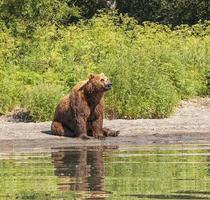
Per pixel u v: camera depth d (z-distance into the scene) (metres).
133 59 26.95
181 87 28.75
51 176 13.05
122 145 18.75
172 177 12.73
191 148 17.69
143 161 15.05
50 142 19.64
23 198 10.84
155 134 20.72
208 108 27.16
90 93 20.70
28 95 24.94
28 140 19.94
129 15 49.69
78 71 28.47
